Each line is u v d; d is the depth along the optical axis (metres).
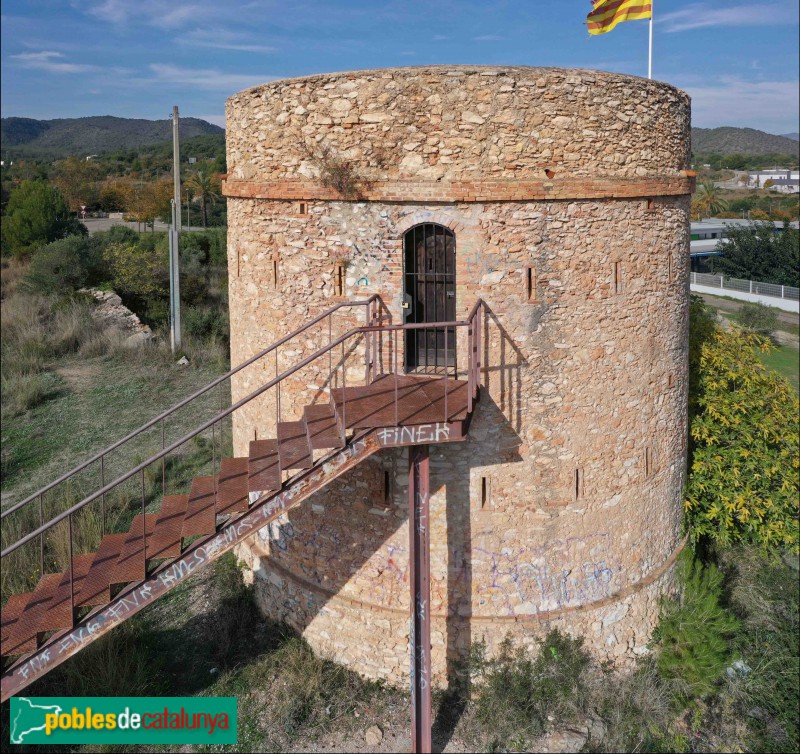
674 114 10.81
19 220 48.50
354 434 8.34
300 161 10.11
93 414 22.86
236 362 12.26
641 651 11.66
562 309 10.08
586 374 10.41
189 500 9.39
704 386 15.02
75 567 9.64
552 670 10.58
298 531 11.40
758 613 12.97
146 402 24.06
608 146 9.91
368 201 9.82
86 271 35.78
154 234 48.97
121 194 77.00
